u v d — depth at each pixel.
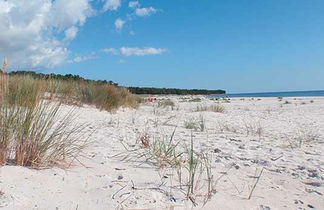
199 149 4.17
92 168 2.78
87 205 1.99
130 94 12.59
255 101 28.50
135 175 2.71
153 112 11.34
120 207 2.01
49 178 2.35
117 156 3.37
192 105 19.19
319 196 2.60
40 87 3.07
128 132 5.39
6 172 2.28
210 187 2.56
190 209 2.09
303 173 3.25
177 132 5.87
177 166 3.04
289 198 2.50
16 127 2.55
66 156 3.02
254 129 7.32
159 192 2.31
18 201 1.89
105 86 10.48
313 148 4.86
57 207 1.92
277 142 5.32
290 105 20.72
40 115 2.75
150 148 3.83
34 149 2.60
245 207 2.23
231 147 4.47
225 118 10.21
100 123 6.59
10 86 2.96
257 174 3.11
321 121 9.93
